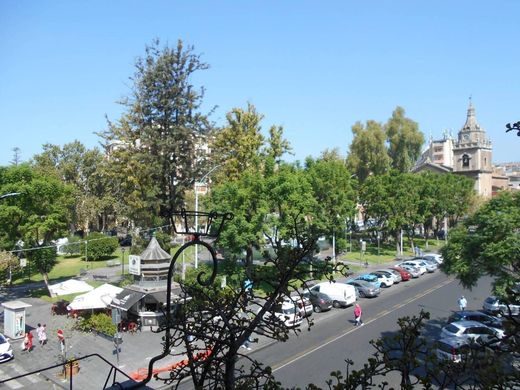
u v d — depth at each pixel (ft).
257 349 72.69
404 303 107.04
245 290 19.29
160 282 89.61
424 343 17.54
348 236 207.41
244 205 105.91
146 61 136.26
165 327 17.94
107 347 77.00
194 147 142.41
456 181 213.05
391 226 172.65
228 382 17.20
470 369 16.97
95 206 196.34
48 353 74.84
